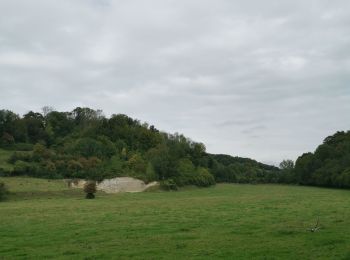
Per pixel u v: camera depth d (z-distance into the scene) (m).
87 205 67.25
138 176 144.25
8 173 132.00
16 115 198.25
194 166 174.25
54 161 146.75
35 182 121.88
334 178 142.38
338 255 22.86
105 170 147.62
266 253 24.02
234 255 23.62
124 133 191.25
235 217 43.06
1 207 67.50
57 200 90.12
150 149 175.50
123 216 46.22
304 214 44.81
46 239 31.22
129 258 23.80
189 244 27.47
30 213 52.78
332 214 44.50
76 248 27.20
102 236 31.95
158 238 30.31
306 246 25.61
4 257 25.08
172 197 97.75
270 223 37.41
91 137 184.12
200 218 42.84
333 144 180.25
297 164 180.75
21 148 171.75
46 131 198.00
